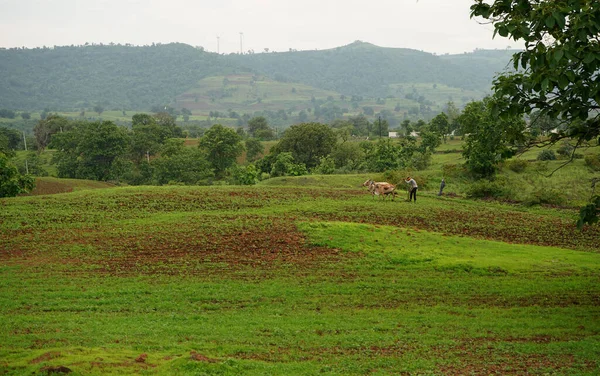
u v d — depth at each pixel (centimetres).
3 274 2142
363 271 2292
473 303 1888
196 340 1429
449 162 7631
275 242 2703
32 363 1066
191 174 8912
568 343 1455
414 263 2422
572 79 1339
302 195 4222
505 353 1383
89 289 1953
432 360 1318
